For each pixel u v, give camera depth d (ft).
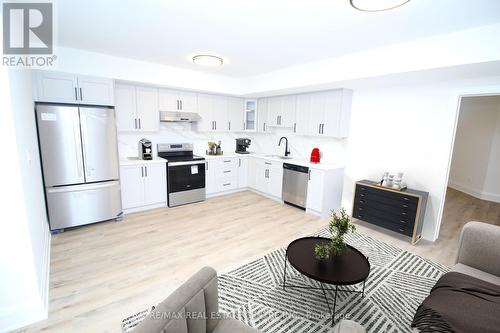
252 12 6.80
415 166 11.40
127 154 14.38
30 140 7.66
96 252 9.20
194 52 10.69
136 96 13.26
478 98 18.29
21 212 5.51
